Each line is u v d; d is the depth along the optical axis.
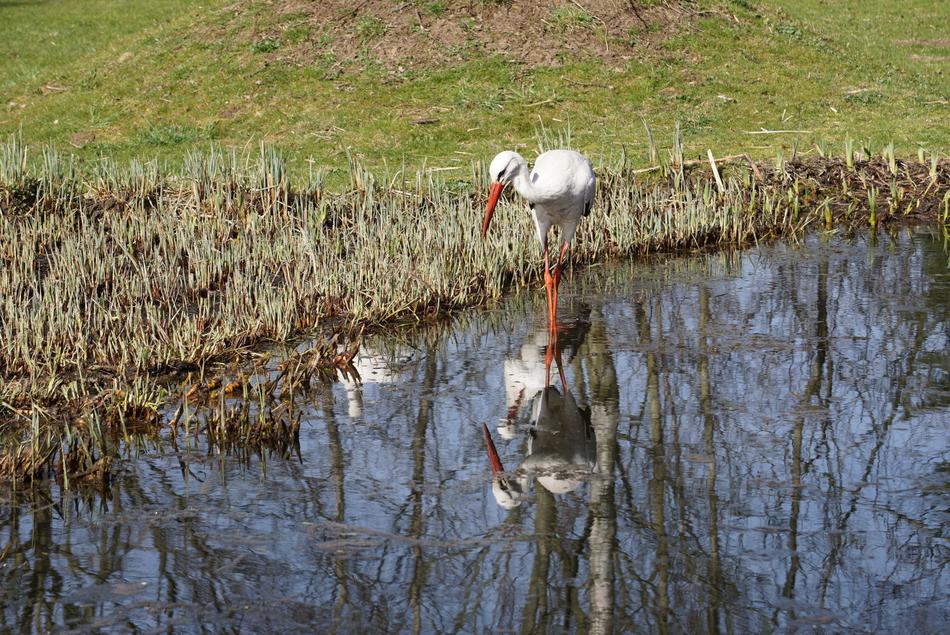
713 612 6.43
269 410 9.59
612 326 12.09
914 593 6.58
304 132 20.34
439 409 9.84
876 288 13.09
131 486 8.29
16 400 9.74
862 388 9.95
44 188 15.80
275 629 6.35
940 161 18.30
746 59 23.53
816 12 33.25
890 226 16.27
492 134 20.05
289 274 13.11
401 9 23.64
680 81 22.31
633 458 8.63
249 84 22.23
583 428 9.27
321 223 14.82
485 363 11.09
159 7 33.66
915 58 27.14
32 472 8.36
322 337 11.27
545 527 7.54
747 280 13.70
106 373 10.58
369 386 10.47
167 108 21.80
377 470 8.55
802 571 6.85
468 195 15.77
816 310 12.32
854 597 6.55
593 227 15.23
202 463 8.73
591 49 23.00
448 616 6.46
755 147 19.22
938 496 7.79
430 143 19.61
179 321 11.38
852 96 22.28
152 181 16.27
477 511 7.82
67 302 12.00
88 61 25.38
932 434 8.89
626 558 7.09
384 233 13.96
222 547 7.32
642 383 10.27
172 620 6.43
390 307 12.47
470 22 23.42
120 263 13.16
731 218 15.88
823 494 7.88
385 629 6.34
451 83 21.91
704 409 9.57
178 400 10.05
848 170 17.94
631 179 17.23
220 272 13.40
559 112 20.91
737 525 7.46
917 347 11.01
